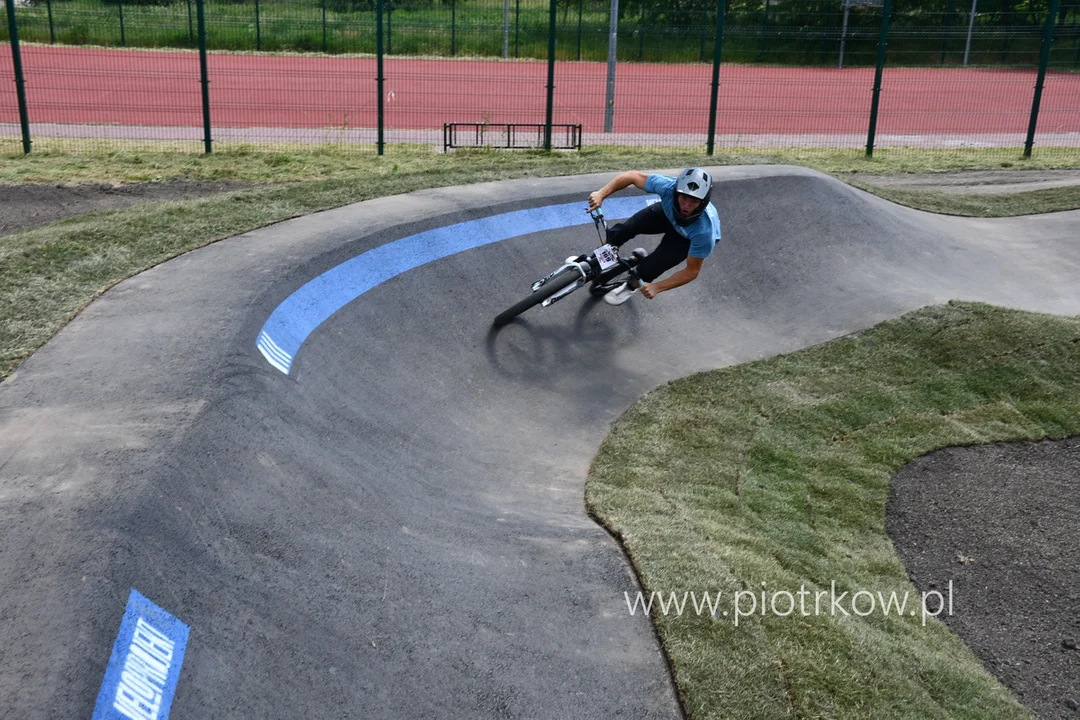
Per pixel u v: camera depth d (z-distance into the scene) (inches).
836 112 814.5
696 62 1026.7
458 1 1037.2
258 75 866.8
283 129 635.5
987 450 240.7
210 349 178.2
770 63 1034.7
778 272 335.6
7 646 98.8
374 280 248.1
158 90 770.8
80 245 243.3
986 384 273.0
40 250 235.3
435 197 316.8
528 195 324.8
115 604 107.9
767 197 363.9
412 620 133.0
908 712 138.2
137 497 125.9
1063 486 225.5
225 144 548.7
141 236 255.6
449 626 134.4
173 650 107.3
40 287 212.5
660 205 243.4
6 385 162.7
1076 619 179.0
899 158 608.1
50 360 173.6
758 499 203.8
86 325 192.1
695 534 176.9
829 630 152.6
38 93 733.9
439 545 157.2
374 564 142.7
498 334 264.1
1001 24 1014.4
